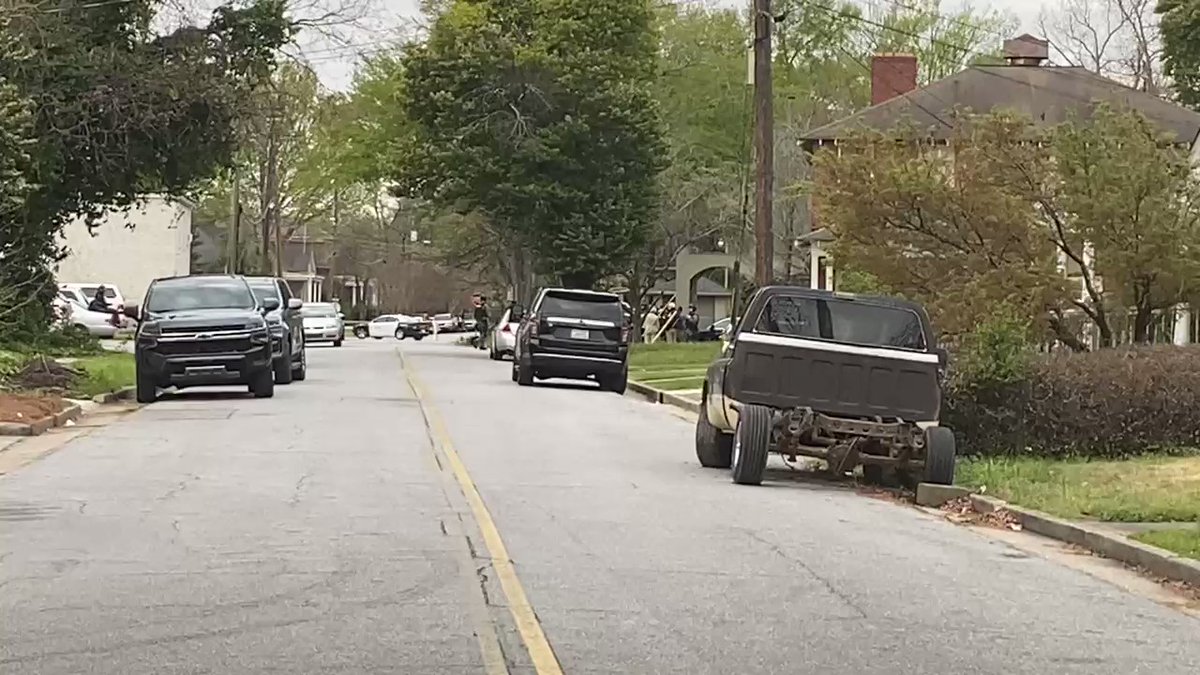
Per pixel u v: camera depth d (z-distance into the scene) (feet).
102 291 193.77
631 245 167.02
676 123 214.48
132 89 120.98
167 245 243.19
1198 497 49.65
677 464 61.11
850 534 43.62
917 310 56.18
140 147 125.39
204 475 52.65
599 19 163.84
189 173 130.52
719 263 235.61
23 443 63.41
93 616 29.76
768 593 33.65
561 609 31.04
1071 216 82.33
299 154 242.37
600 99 161.48
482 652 27.04
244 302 89.81
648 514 45.65
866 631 30.07
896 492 55.77
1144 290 82.02
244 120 130.00
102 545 38.14
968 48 219.61
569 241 163.32
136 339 85.71
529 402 92.48
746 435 53.52
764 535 42.37
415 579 33.94
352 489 49.34
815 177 88.94
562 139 160.86
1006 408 64.39
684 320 214.90
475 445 64.69
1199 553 39.29
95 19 120.88
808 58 224.33
